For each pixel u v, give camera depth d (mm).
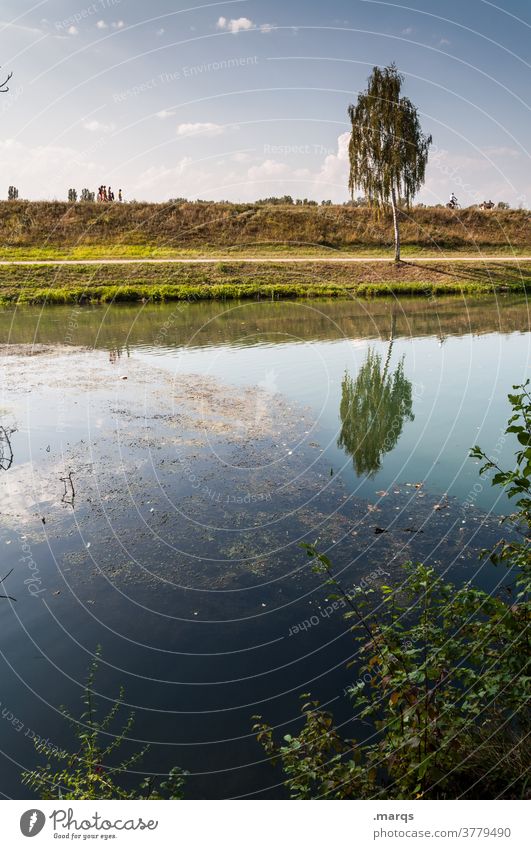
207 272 32969
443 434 11008
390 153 32656
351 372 16094
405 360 17531
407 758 3166
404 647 3561
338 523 7738
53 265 32219
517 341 20281
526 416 3377
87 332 22750
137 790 3836
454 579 6285
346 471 9422
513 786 3145
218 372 16234
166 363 17406
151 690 4848
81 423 11711
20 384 14750
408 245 41688
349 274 34438
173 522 7785
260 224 41812
